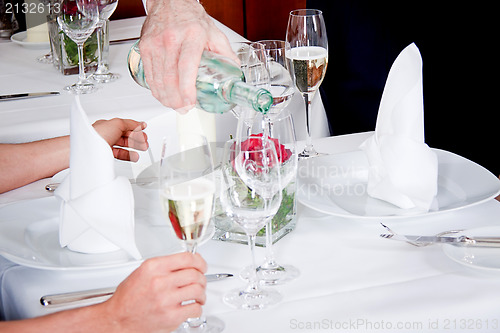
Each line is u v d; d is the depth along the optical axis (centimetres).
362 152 158
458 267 117
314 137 224
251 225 108
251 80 156
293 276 116
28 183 157
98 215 118
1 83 216
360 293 111
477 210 138
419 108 133
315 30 171
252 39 449
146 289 98
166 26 140
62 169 161
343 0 237
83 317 100
